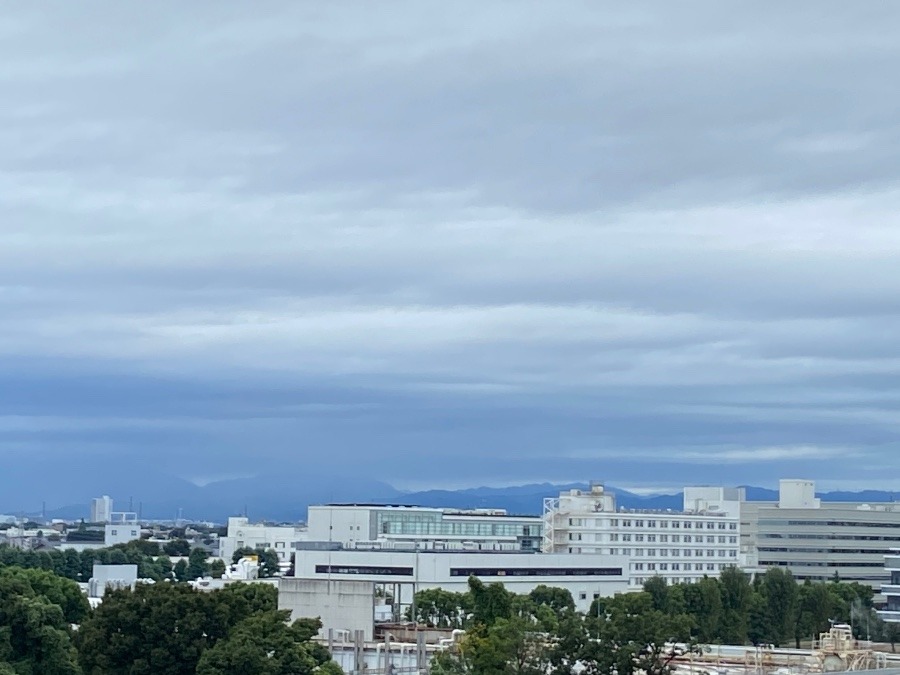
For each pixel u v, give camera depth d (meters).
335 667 136.88
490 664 125.00
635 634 123.00
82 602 173.88
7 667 129.75
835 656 193.25
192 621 130.75
